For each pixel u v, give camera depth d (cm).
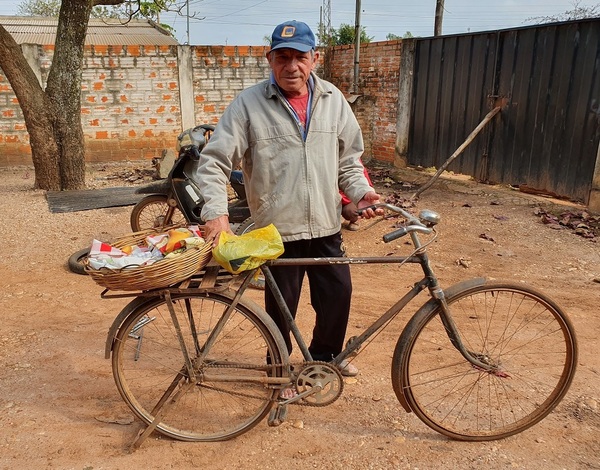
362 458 259
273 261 252
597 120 635
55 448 266
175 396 267
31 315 410
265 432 279
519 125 742
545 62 693
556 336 376
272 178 261
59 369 338
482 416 289
